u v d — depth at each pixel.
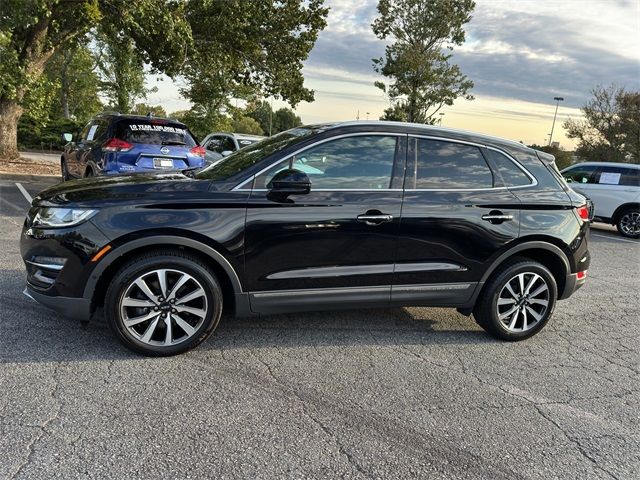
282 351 3.88
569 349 4.34
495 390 3.49
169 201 3.50
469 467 2.63
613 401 3.45
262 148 4.07
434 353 4.05
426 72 29.06
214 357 3.70
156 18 13.24
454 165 4.11
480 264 4.15
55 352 3.56
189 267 3.54
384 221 3.84
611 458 2.81
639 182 12.11
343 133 3.88
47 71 31.02
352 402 3.19
